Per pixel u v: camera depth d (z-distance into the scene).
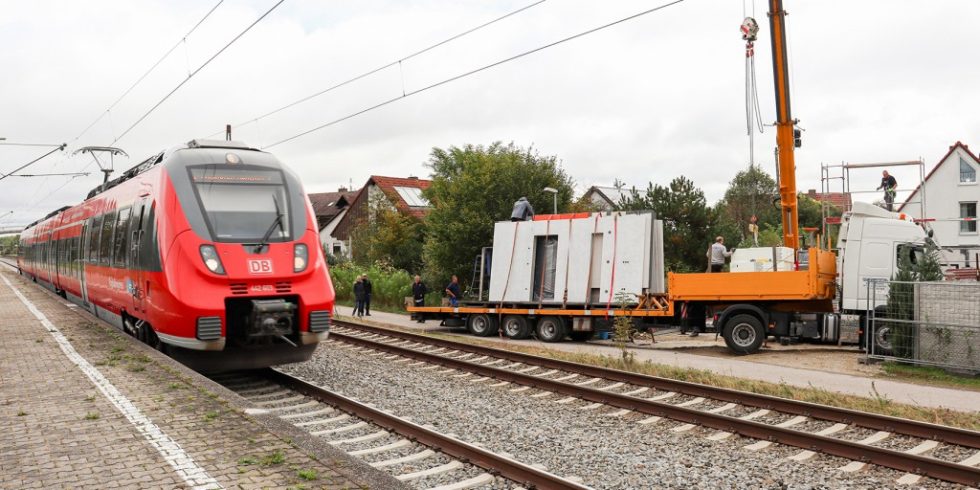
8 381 9.80
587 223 20.92
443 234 33.56
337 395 10.32
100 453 6.54
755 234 31.44
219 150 12.11
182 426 7.44
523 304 21.77
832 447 8.02
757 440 8.67
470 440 8.73
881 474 7.39
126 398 8.70
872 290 16.81
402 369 14.00
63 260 23.23
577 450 8.26
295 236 11.47
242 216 11.27
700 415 9.37
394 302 34.03
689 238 29.69
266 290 10.96
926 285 14.68
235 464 6.22
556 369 14.14
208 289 10.62
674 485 7.05
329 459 6.40
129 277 12.91
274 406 10.47
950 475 7.13
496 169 33.84
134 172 14.84
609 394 10.72
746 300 17.81
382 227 43.09
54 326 16.27
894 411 10.37
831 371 14.55
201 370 11.27
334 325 23.55
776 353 17.47
